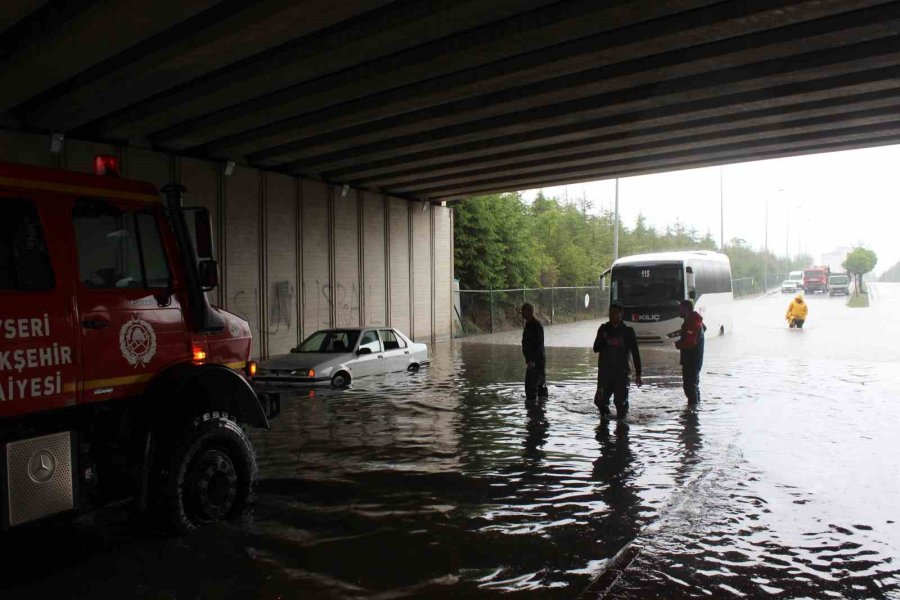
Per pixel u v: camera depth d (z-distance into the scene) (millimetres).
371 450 8984
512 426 10484
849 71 12656
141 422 5656
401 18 10328
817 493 7000
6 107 13164
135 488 5562
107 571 5172
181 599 4684
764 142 18734
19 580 5035
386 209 25344
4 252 4934
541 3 9883
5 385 4805
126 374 5590
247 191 19266
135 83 12016
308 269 21500
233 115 14719
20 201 5082
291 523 6180
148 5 9117
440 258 28859
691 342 12070
